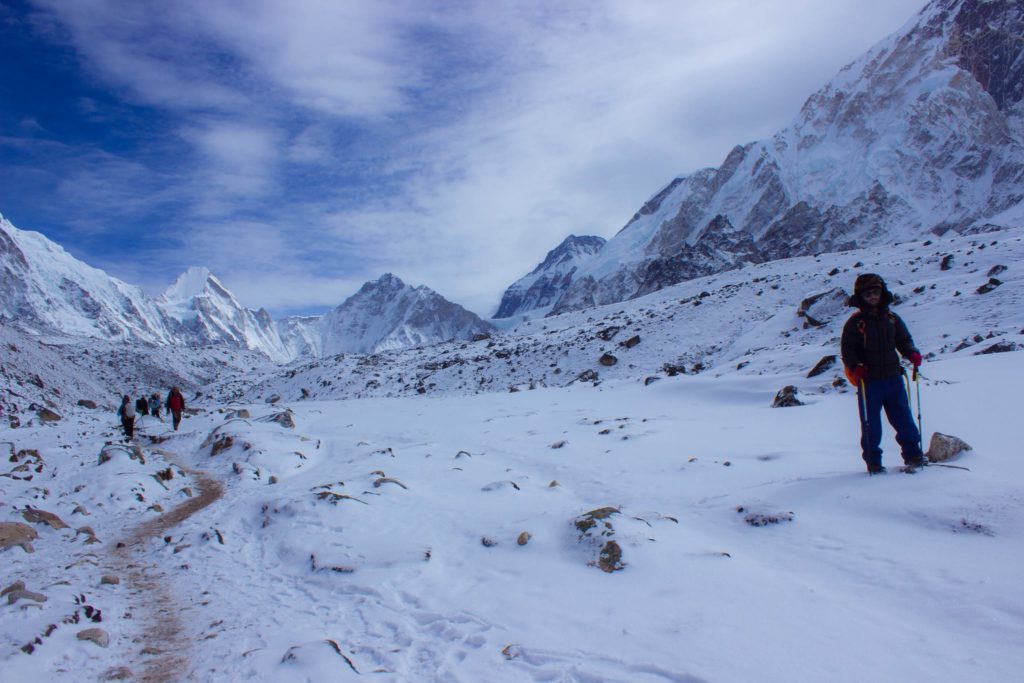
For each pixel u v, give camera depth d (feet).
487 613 16.07
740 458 30.91
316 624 16.87
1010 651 10.62
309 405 114.01
